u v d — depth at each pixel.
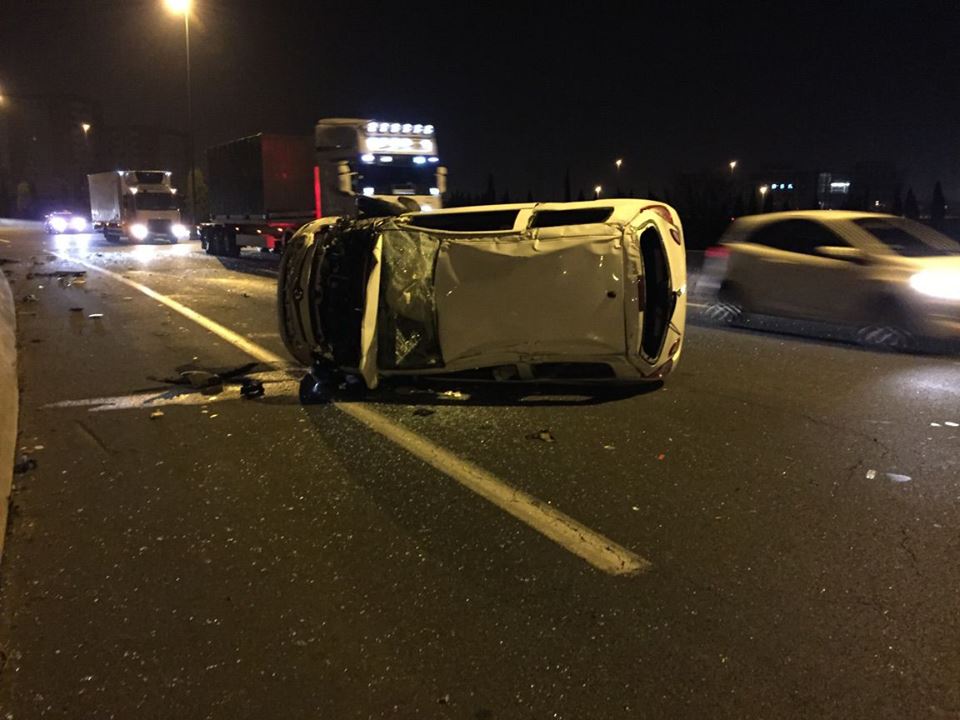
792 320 11.97
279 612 3.71
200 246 34.69
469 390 7.84
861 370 8.56
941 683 3.09
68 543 4.48
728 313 12.02
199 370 8.96
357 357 7.71
